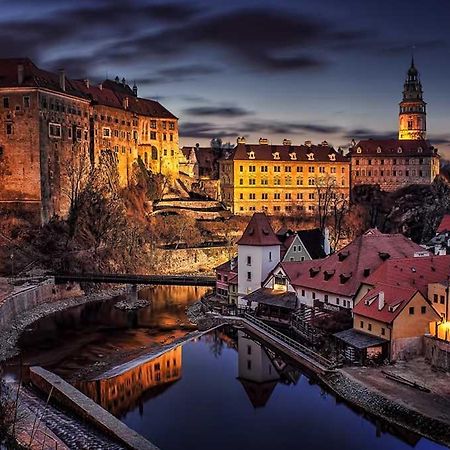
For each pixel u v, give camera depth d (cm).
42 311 10625
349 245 8800
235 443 5022
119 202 15988
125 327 9594
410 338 6538
